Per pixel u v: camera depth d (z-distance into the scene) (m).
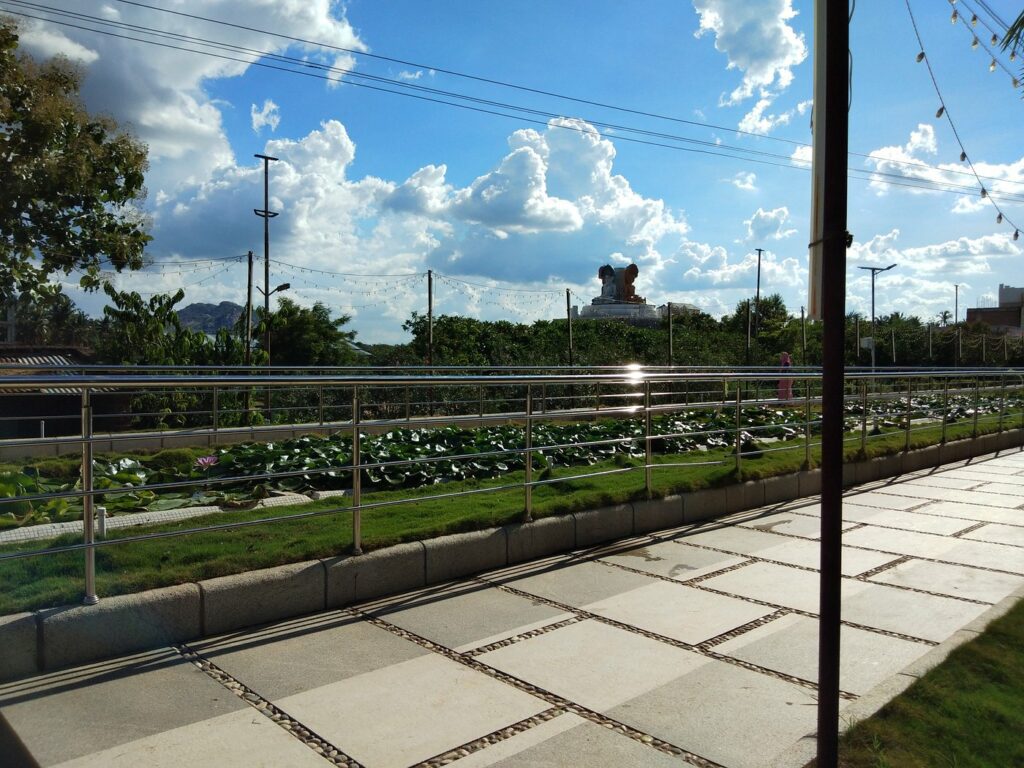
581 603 4.66
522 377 5.56
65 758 2.79
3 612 3.60
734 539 6.34
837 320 2.36
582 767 2.79
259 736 2.98
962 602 4.77
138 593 3.88
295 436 11.30
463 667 3.68
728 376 7.06
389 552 4.80
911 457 10.14
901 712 3.10
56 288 9.49
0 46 8.77
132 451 9.96
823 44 2.37
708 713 3.22
